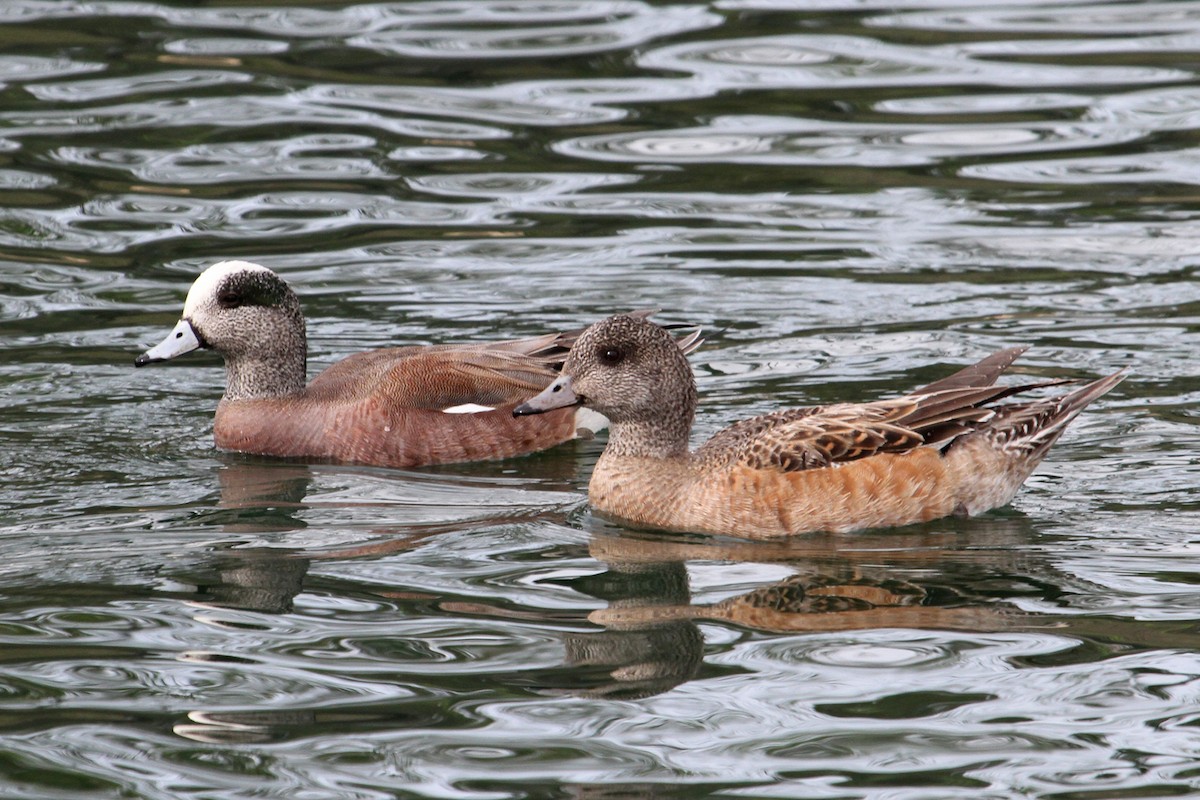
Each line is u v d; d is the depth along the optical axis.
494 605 10.30
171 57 23.36
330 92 22.48
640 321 12.39
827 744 8.34
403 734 8.49
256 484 13.14
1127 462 12.95
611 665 9.31
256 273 14.24
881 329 16.20
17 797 7.90
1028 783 7.93
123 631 9.84
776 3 25.78
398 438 13.89
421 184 20.03
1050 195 19.48
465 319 16.67
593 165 20.55
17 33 24.09
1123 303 16.64
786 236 18.66
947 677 9.09
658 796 7.85
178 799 7.89
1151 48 23.83
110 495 12.66
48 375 15.30
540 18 25.19
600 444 14.73
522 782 8.00
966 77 22.88
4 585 10.62
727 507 11.80
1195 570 10.70
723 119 21.73
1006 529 11.71
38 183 19.67
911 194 19.64
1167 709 8.65
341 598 10.42
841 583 10.64
